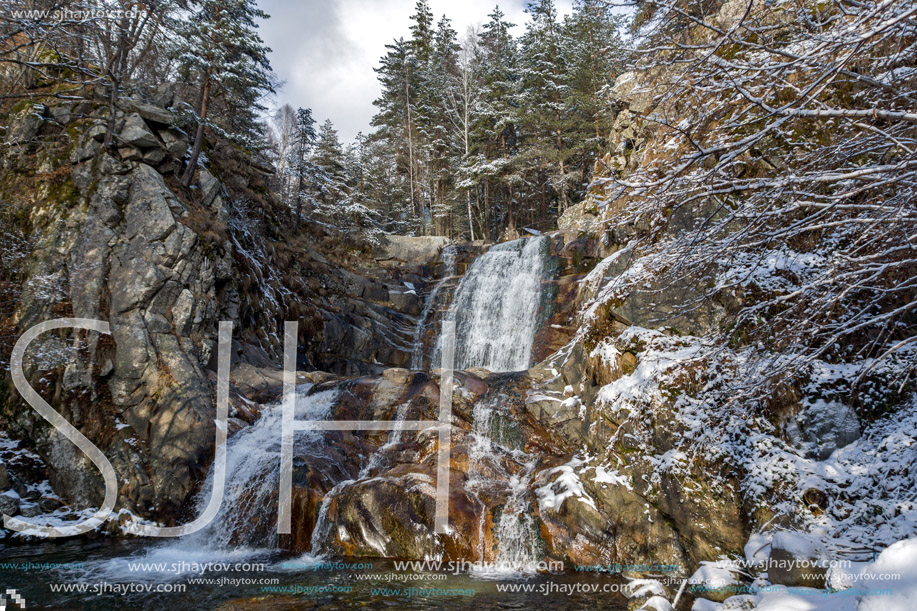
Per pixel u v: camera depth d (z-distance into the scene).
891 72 4.45
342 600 6.52
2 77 13.48
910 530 5.48
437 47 41.50
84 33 8.73
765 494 6.86
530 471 10.01
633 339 9.65
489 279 20.42
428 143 38.03
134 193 12.36
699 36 5.43
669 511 7.62
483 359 19.00
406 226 36.34
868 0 4.01
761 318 7.50
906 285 4.41
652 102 5.09
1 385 10.44
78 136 12.66
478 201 36.69
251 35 17.41
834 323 4.96
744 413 6.25
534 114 29.61
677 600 6.09
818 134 5.98
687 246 5.08
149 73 18.86
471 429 11.69
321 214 26.97
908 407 6.83
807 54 3.95
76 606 6.32
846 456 6.79
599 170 15.38
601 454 9.22
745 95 4.07
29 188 12.13
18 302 10.98
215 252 13.29
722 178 4.70
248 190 18.98
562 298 17.34
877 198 5.19
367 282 21.59
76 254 11.42
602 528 8.04
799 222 4.39
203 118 15.43
